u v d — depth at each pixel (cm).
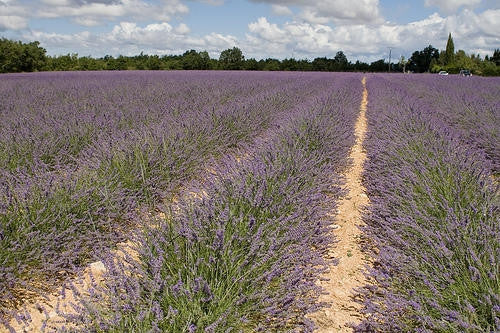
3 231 253
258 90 1302
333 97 1026
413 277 240
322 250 302
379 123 726
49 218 284
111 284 212
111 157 391
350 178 530
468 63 5550
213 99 905
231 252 230
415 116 657
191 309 196
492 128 604
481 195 314
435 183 349
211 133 555
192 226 256
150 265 225
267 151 423
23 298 250
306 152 461
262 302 213
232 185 312
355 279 285
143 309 198
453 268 230
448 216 277
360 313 243
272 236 265
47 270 263
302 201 328
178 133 477
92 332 186
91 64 4484
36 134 481
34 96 880
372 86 1833
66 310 238
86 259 289
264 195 308
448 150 433
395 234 285
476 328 189
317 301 252
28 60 4119
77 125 548
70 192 315
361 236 346
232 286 213
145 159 405
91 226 305
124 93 1020
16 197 292
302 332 213
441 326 197
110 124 581
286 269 245
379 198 384
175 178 409
